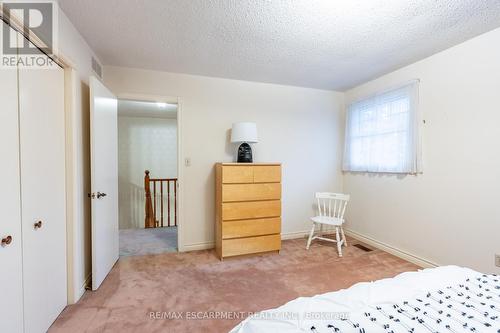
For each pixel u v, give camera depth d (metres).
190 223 3.09
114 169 2.59
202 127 3.12
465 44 2.18
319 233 3.78
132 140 5.39
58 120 1.76
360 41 2.19
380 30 2.00
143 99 2.88
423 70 2.56
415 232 2.66
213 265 2.62
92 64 2.37
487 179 2.04
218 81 3.18
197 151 3.11
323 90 3.72
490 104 2.01
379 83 3.14
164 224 4.81
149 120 5.50
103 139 2.27
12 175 1.27
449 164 2.32
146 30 2.02
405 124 2.71
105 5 1.68
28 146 1.40
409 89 2.66
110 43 2.24
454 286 1.14
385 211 3.04
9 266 1.23
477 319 0.89
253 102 3.35
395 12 1.75
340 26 1.94
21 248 1.33
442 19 1.84
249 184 2.82
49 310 1.60
